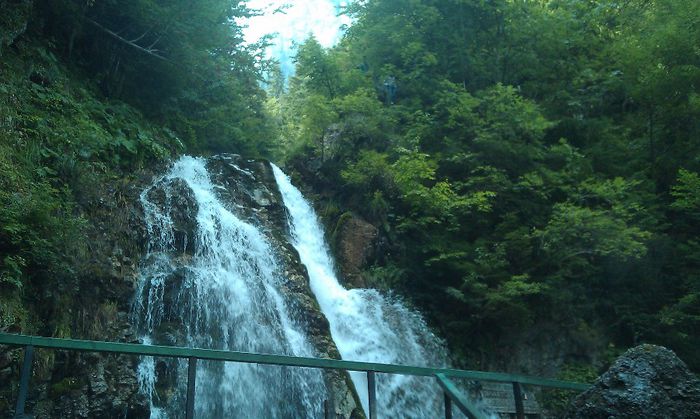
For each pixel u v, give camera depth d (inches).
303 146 810.2
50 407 336.5
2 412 307.9
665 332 715.4
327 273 648.4
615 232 687.1
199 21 693.9
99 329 391.2
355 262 674.8
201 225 513.3
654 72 833.5
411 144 799.1
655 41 864.9
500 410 614.5
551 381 225.9
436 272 719.1
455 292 669.3
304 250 649.6
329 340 515.8
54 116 498.9
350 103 800.3
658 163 850.8
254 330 482.0
